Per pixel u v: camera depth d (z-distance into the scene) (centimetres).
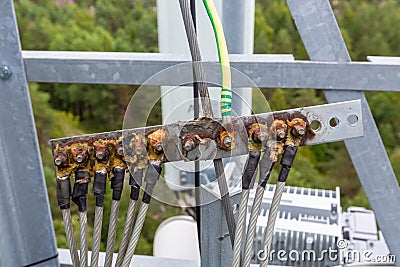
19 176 79
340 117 67
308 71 68
